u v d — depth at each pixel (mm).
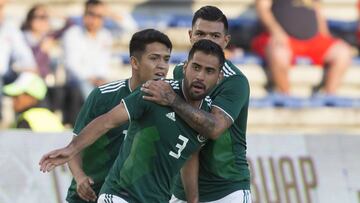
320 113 42406
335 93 43000
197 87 18438
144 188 18734
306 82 42656
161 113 18547
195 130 18766
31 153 28844
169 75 40938
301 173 30500
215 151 20766
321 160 30734
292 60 42312
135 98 18500
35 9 38500
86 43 38781
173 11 43781
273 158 30391
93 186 21516
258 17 42406
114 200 18750
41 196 28609
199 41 18562
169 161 18797
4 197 28328
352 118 42750
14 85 35344
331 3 44969
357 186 30766
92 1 39094
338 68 42938
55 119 33812
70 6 41406
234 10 43906
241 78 20141
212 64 18312
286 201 30234
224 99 19703
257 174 30125
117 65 40875
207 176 21094
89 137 18406
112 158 21250
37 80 35281
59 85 38062
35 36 38469
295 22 42125
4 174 28484
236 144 21062
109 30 40938
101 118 18453
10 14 41094
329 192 30562
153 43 20500
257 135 30469
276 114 42031
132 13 43125
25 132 28984
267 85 42250
